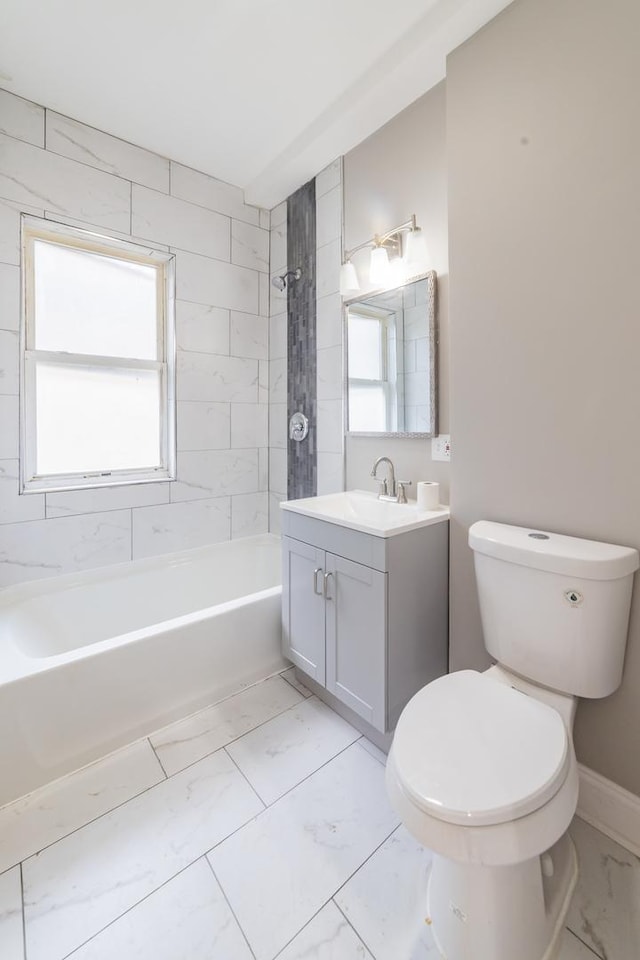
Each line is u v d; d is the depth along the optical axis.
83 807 1.30
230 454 2.68
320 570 1.67
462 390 1.53
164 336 2.44
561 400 1.28
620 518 1.19
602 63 1.15
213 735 1.60
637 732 1.19
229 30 1.56
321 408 2.41
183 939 0.97
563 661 1.18
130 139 2.15
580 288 1.22
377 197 2.02
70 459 2.17
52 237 2.05
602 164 1.16
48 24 1.53
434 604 1.58
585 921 1.00
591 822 1.27
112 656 1.49
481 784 0.83
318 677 1.71
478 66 1.42
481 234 1.44
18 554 1.98
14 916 1.01
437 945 0.94
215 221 2.51
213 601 2.50
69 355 2.12
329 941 0.97
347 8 1.47
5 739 1.29
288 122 2.05
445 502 1.80
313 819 1.26
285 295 2.64
